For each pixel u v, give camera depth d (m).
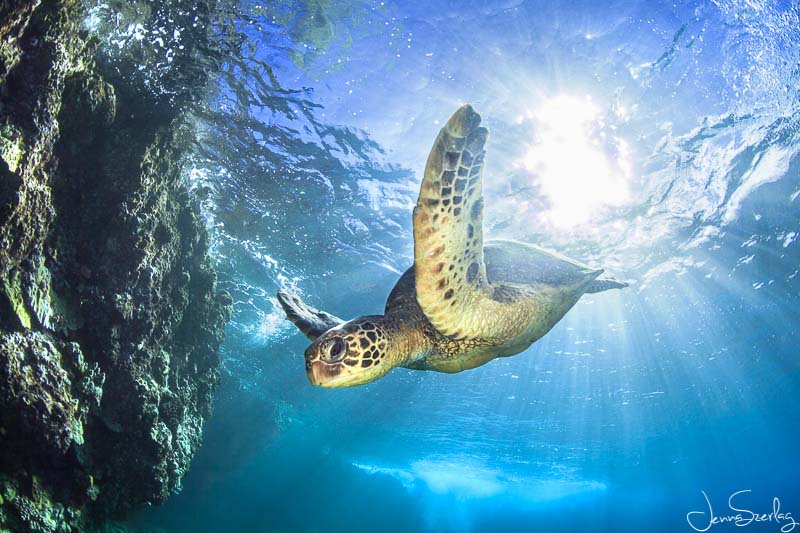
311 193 1.90
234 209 2.00
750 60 1.55
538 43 1.43
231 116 1.56
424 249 0.63
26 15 1.01
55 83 1.11
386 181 1.85
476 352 0.85
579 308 2.92
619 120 1.69
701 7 1.38
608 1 1.33
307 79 1.45
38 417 1.10
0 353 1.05
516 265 0.88
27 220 1.11
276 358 3.64
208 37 1.30
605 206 2.12
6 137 1.04
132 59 1.32
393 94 1.52
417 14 1.31
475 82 1.51
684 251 2.59
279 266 2.42
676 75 1.57
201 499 3.72
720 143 1.87
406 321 0.79
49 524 1.12
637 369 3.95
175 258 1.59
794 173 2.08
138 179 1.38
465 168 0.60
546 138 1.72
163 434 1.45
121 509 1.46
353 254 2.29
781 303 3.13
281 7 1.24
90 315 1.33
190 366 1.78
